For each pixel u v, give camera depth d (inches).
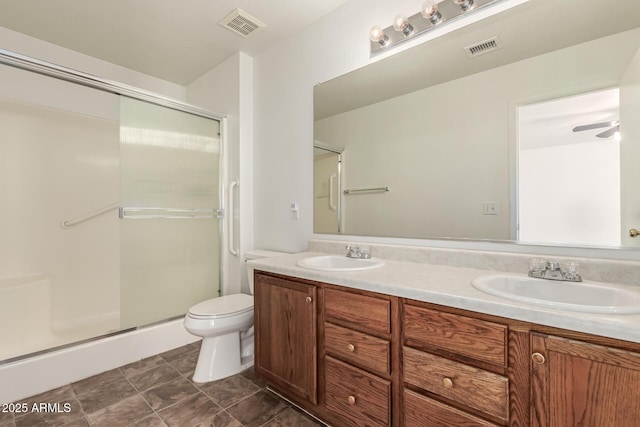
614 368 27.4
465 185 56.4
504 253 50.1
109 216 104.0
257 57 98.1
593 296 39.5
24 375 63.1
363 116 71.3
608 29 43.7
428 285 42.2
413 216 63.4
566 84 46.5
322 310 52.6
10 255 86.0
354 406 47.9
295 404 60.7
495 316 34.5
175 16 78.6
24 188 88.3
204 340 73.0
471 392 36.0
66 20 80.3
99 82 74.8
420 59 62.1
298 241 86.1
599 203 43.8
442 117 59.3
